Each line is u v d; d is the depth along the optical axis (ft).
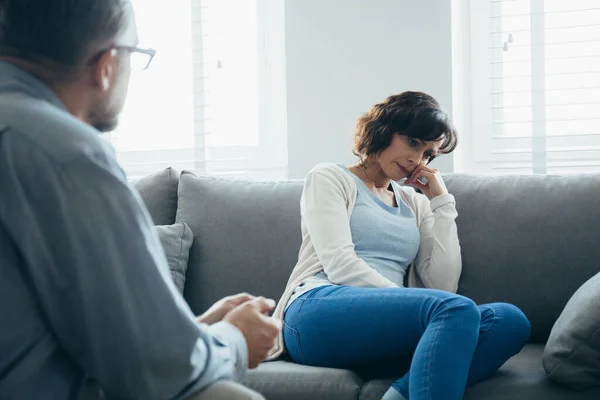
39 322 3.06
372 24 9.91
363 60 9.94
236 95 10.95
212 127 11.00
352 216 7.49
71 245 2.99
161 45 11.15
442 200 7.80
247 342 3.79
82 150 3.09
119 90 3.61
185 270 8.38
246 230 8.41
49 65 3.40
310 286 7.07
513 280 7.77
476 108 10.33
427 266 7.84
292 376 6.39
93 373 3.06
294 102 10.14
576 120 9.99
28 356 3.03
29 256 2.98
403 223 7.68
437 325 5.94
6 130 3.06
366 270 7.02
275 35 10.80
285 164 10.81
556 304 7.63
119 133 11.32
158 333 3.05
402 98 7.66
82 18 3.37
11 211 2.99
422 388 5.70
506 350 6.41
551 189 7.98
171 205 9.02
